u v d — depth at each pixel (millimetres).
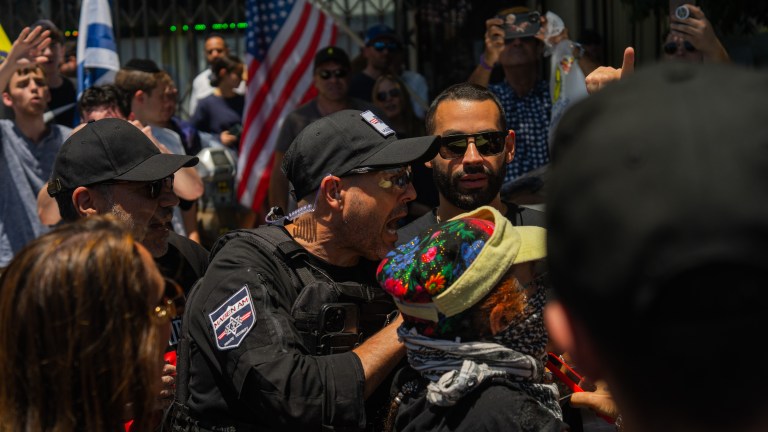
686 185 658
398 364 2348
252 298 2271
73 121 6090
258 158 6184
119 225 1569
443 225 1992
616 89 734
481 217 2029
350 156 2428
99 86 4941
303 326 2322
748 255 640
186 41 8023
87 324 1468
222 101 7074
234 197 6297
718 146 661
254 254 2377
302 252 2420
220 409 2322
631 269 674
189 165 2855
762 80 697
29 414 1481
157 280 1563
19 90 5000
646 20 5949
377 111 5898
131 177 2764
